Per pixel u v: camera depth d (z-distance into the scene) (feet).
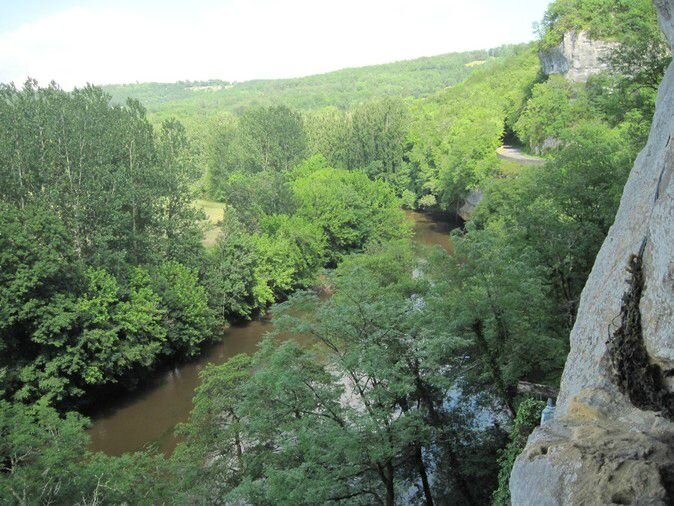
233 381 87.10
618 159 92.99
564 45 267.80
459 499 76.79
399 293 91.20
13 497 60.80
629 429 22.40
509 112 313.32
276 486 57.41
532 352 72.18
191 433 85.66
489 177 218.79
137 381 141.18
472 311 71.46
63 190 154.51
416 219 280.92
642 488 18.39
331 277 90.07
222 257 177.99
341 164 317.42
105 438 121.49
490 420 85.87
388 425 59.88
